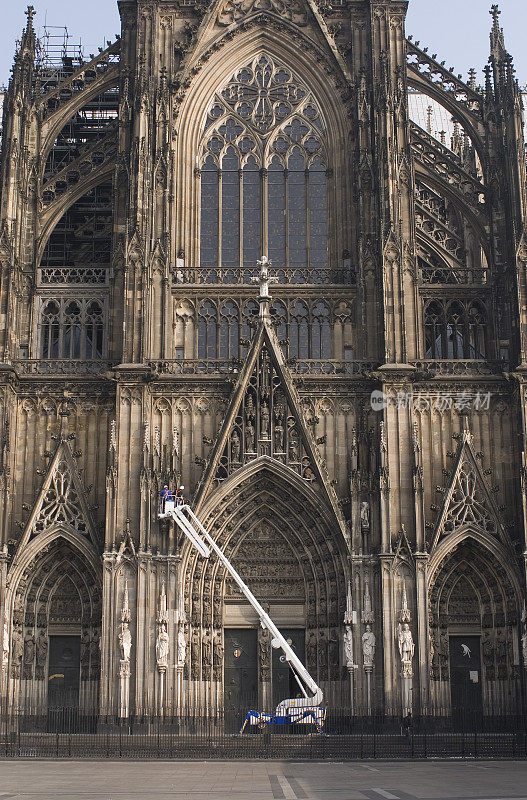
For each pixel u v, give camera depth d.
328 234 72.88
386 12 73.25
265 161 74.31
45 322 69.94
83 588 65.62
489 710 63.41
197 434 66.31
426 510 65.44
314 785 37.59
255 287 69.94
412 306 67.94
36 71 79.19
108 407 66.94
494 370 67.75
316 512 65.38
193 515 62.78
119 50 74.94
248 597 62.41
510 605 64.19
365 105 72.06
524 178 68.88
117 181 70.31
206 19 74.56
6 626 62.50
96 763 50.38
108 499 63.03
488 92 73.88
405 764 49.53
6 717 55.88
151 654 61.28
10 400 65.56
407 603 61.84
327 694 63.28
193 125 74.19
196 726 61.75
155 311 68.06
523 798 31.97
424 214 77.81
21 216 70.12
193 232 72.50
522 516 63.56
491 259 70.56
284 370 66.38
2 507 63.62
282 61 76.06
